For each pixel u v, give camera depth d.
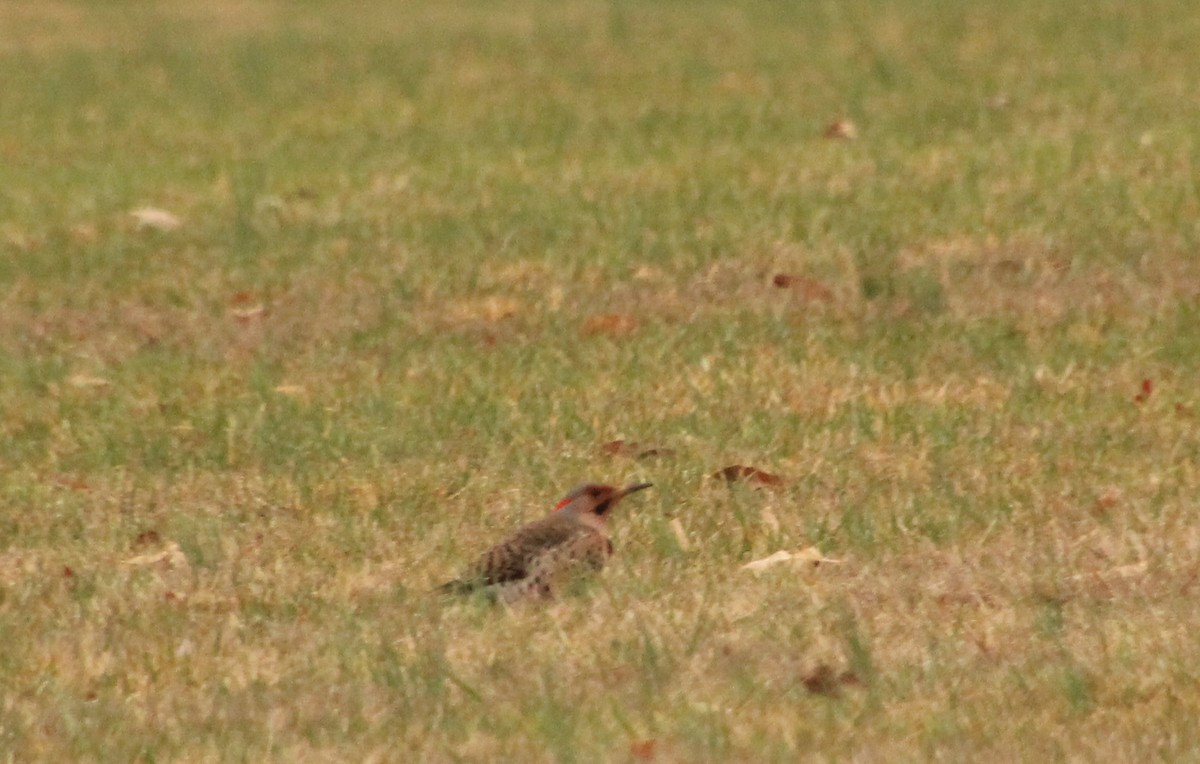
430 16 59.16
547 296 29.08
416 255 31.41
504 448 23.06
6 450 24.02
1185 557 19.23
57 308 29.92
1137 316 27.17
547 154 37.78
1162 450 22.41
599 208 33.34
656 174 35.66
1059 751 15.21
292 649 17.81
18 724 16.48
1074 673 16.39
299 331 28.19
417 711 16.34
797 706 16.23
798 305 28.23
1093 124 37.28
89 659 17.70
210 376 26.36
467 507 21.33
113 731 16.28
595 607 18.34
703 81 44.22
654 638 17.56
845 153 36.28
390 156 38.47
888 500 21.09
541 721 15.92
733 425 23.56
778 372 25.38
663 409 24.17
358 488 21.89
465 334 27.62
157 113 44.44
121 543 20.81
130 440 24.09
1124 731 15.55
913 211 32.19
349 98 44.91
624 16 56.06
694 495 21.42
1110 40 45.62
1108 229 30.77
